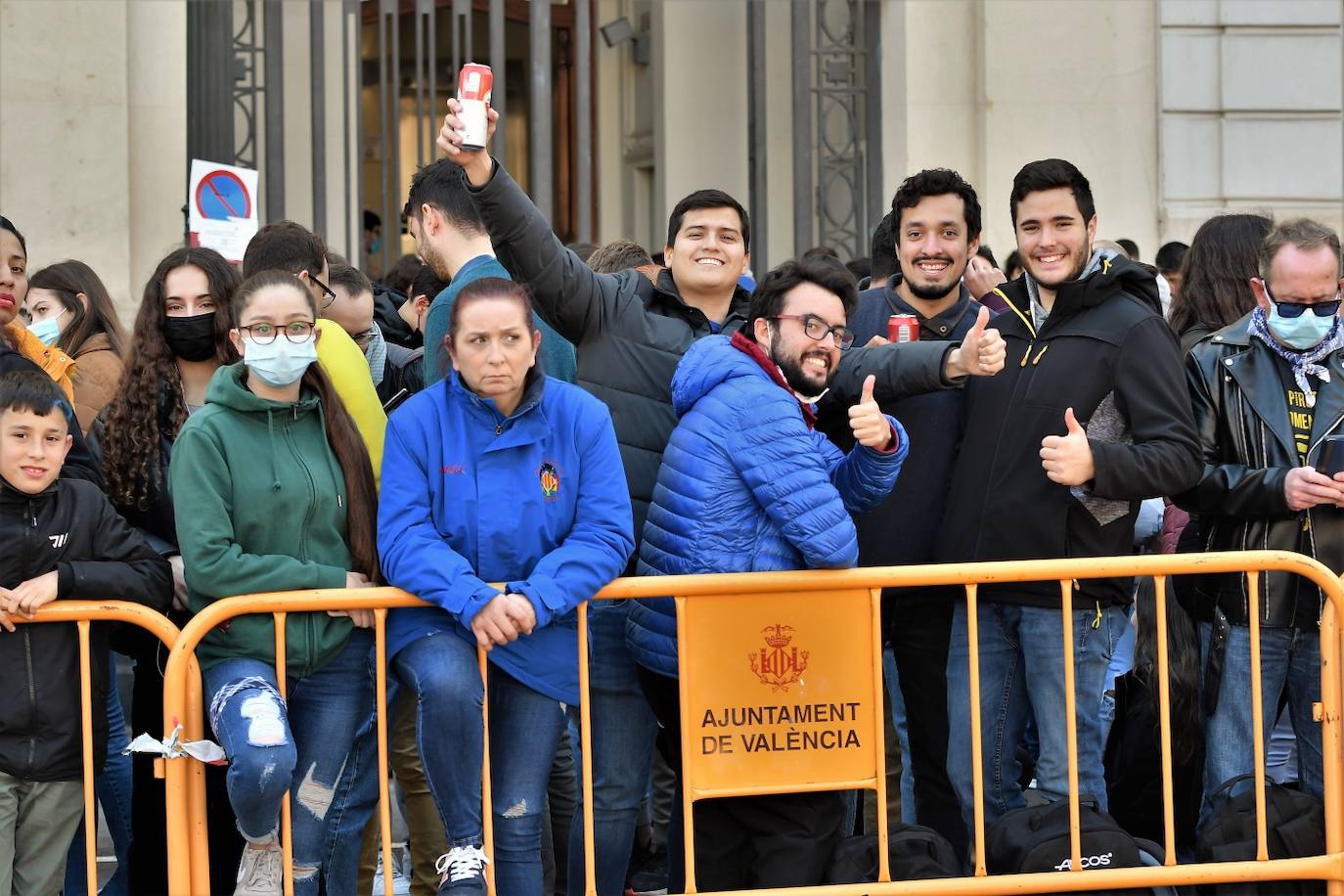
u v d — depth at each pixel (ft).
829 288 13.15
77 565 12.37
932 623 14.67
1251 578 13.25
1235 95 28.89
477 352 12.25
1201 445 13.75
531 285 13.46
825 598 12.93
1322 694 13.37
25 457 12.35
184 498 12.35
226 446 12.49
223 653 12.52
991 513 13.83
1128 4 28.66
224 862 13.92
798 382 13.12
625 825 13.92
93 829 12.42
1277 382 14.11
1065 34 28.58
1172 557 13.19
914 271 14.99
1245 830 13.46
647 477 14.06
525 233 13.21
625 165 37.86
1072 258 13.82
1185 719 14.49
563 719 12.92
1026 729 16.65
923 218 14.90
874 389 13.80
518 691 12.71
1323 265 13.79
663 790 17.85
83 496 12.73
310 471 12.75
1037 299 14.30
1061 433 13.71
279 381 12.53
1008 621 14.02
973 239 15.11
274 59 26.86
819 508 12.64
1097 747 13.88
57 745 12.41
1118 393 13.67
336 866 13.82
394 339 19.81
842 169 29.07
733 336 13.25
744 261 14.70
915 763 14.96
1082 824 13.32
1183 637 14.56
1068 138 28.68
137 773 13.99
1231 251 16.48
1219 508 14.14
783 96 32.45
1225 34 28.84
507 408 12.62
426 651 12.30
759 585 12.73
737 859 13.28
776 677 12.87
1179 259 22.75
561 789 15.90
